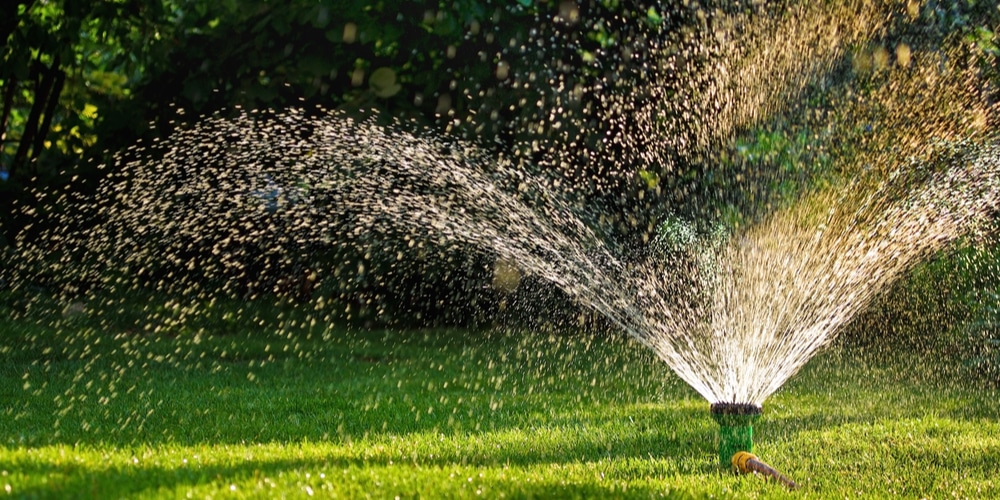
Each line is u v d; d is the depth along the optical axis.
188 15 19.22
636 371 15.31
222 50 18.69
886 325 16.78
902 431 10.36
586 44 18.61
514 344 18.34
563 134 17.44
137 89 20.20
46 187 19.23
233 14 18.48
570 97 17.58
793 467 8.51
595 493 6.88
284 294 20.28
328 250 18.50
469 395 12.62
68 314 18.33
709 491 7.22
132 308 18.88
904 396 13.20
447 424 10.36
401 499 6.46
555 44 18.28
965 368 14.92
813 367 15.72
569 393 13.12
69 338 16.42
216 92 19.05
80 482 6.39
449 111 17.97
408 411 11.17
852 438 9.94
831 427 10.63
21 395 11.41
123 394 11.73
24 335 16.39
